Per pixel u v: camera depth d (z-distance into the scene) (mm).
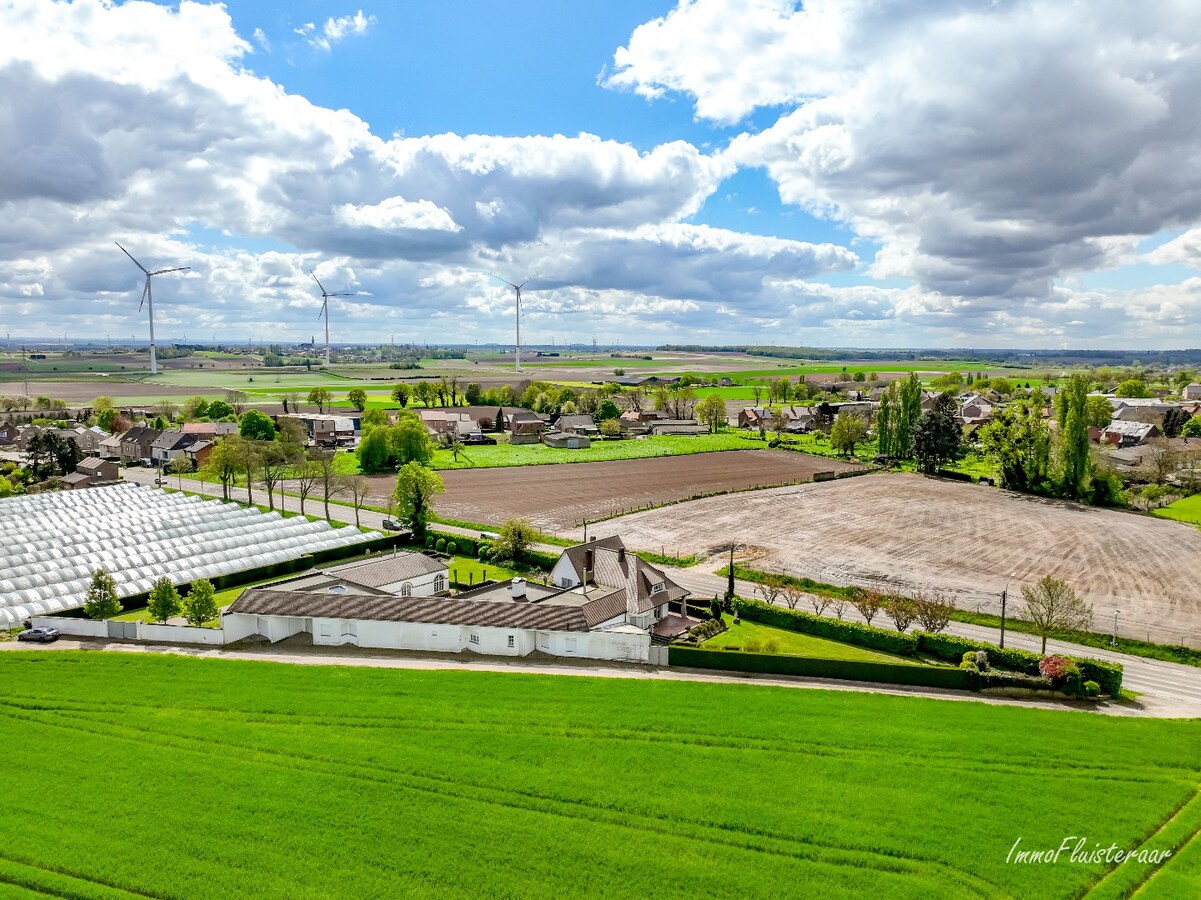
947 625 82562
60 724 53938
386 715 55938
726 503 146000
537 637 72375
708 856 40062
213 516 122938
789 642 77500
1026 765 50781
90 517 120562
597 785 46469
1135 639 79625
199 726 53656
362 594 76250
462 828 41844
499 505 143500
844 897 37219
